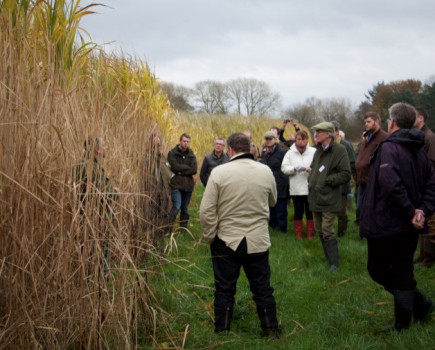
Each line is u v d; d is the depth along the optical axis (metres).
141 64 6.62
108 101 4.00
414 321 3.85
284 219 8.18
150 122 4.52
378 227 3.61
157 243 4.22
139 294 3.41
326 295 4.82
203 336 3.69
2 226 2.47
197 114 21.47
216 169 3.82
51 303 2.69
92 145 2.89
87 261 2.81
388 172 3.48
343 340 3.60
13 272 2.51
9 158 2.53
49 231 2.69
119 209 3.20
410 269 3.68
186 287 4.80
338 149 5.82
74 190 2.68
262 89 47.06
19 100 2.62
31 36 3.43
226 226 3.79
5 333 2.50
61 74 3.09
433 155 5.10
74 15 3.96
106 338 2.95
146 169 4.12
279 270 5.67
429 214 3.59
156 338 3.53
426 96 34.50
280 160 8.12
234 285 3.86
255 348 3.55
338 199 5.85
